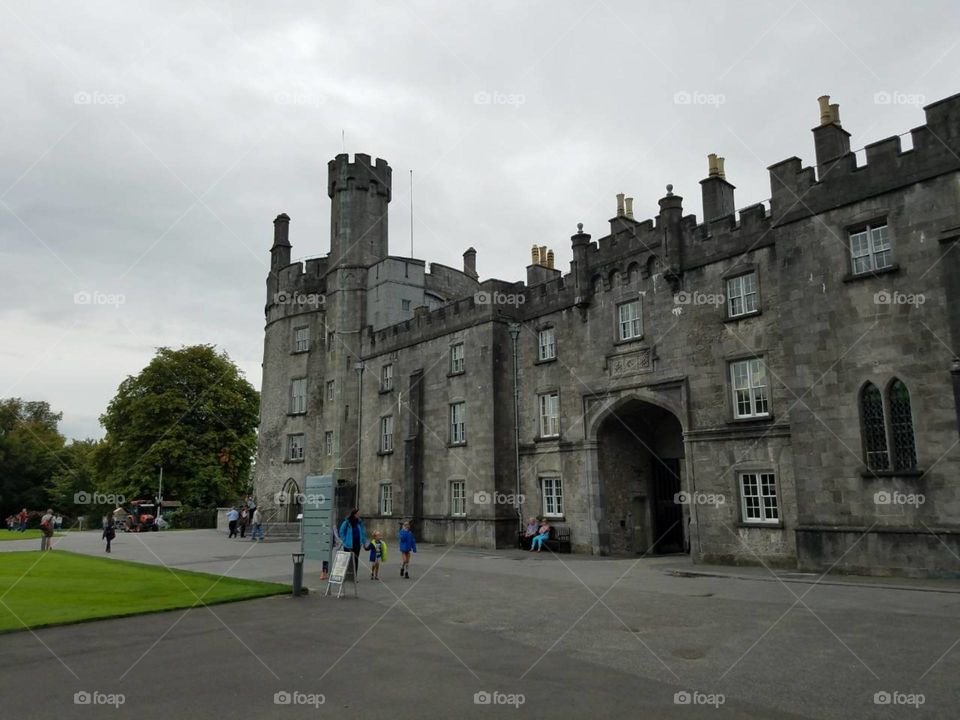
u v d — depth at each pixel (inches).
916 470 708.7
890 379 740.7
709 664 376.2
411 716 298.2
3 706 314.3
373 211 1772.9
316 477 763.4
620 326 1087.0
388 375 1553.9
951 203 714.2
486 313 1283.2
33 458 2812.5
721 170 1034.7
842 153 837.2
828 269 804.6
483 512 1229.1
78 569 854.5
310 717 297.4
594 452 1099.9
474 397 1288.1
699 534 927.7
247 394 2375.7
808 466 796.6
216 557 1032.2
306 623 509.0
